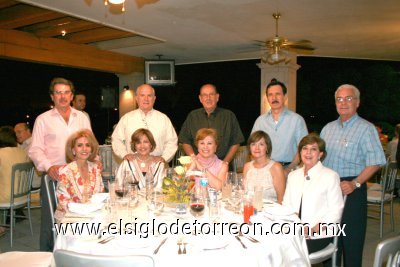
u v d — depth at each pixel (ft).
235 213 7.44
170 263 5.42
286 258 6.11
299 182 8.83
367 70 35.73
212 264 5.47
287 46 18.31
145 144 9.93
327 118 37.58
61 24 19.70
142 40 23.65
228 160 13.24
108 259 4.65
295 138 11.47
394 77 35.17
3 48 19.60
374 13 16.30
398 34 20.54
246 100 38.29
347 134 9.58
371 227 14.88
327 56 28.53
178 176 7.58
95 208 7.39
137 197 7.88
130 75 30.09
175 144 12.85
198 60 30.99
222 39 22.36
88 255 4.72
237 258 5.56
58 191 8.70
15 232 13.85
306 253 6.80
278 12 16.31
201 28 19.56
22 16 17.47
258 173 9.64
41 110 31.83
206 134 9.56
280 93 11.38
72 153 9.18
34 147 10.60
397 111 35.06
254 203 7.45
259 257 5.67
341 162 9.61
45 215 9.96
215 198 7.13
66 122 11.12
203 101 13.12
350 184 8.96
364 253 12.02
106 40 23.95
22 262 7.36
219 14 16.79
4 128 13.21
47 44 21.95
